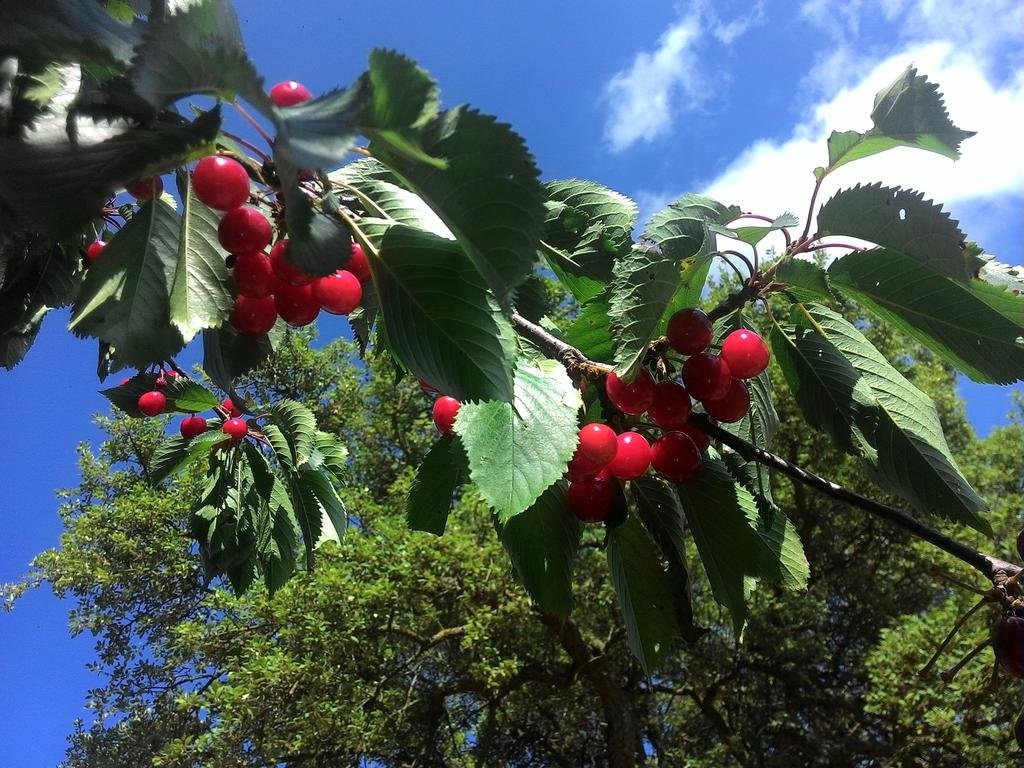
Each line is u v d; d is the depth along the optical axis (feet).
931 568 5.60
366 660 37.11
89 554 53.93
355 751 36.83
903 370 46.50
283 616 35.12
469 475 5.24
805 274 6.04
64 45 3.97
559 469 5.20
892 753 36.58
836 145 5.72
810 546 46.98
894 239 5.59
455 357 4.86
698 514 6.49
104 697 55.47
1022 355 5.75
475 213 4.12
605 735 46.60
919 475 6.36
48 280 6.46
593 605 41.19
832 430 6.68
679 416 5.83
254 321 5.29
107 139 3.88
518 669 38.65
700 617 41.83
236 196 4.43
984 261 5.49
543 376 5.62
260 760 34.30
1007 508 39.47
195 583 55.62
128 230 4.85
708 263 5.83
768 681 46.60
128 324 4.81
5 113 3.87
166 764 35.29
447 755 47.44
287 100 4.23
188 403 11.30
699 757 47.16
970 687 26.91
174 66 3.41
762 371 6.61
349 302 5.08
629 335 5.53
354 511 47.39
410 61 3.31
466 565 35.88
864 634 47.85
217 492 11.68
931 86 5.23
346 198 5.19
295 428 11.44
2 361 7.12
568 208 7.84
